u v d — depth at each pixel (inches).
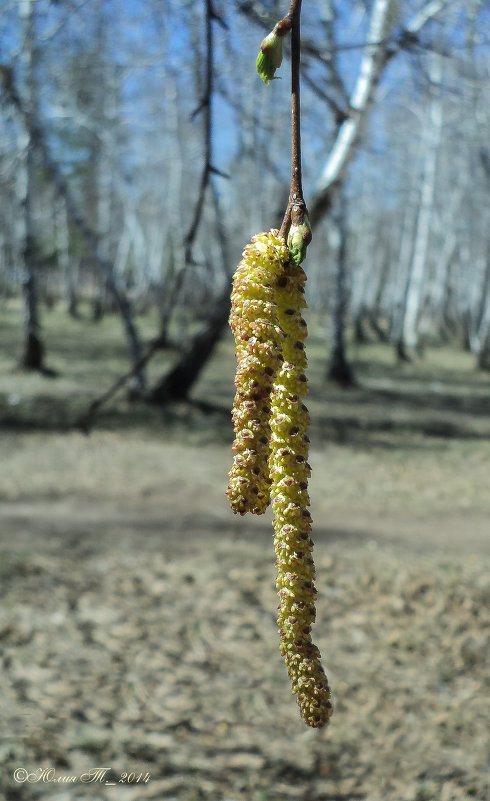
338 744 219.0
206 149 76.9
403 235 1358.3
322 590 315.6
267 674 253.3
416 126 1170.6
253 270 35.1
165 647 263.1
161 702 230.4
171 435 589.3
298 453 35.1
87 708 222.5
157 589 308.3
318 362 1165.1
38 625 267.1
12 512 395.2
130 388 686.5
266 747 214.2
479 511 446.9
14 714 213.9
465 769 208.7
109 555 342.0
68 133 780.6
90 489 443.2
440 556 363.9
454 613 301.1
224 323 684.7
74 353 1060.5
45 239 1311.5
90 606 287.4
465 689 250.8
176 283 80.8
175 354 1019.9
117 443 551.8
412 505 451.2
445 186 1483.8
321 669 35.6
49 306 1803.6
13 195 1170.6
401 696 244.7
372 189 1523.1
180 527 391.9
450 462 566.3
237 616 291.0
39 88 458.3
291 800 189.2
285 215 36.3
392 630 287.0
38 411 634.2
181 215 1236.5
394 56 265.1
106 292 1528.1
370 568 340.8
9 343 1135.0
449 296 2064.5
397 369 1222.3
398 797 194.2
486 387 1081.4
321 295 2224.4
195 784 190.5
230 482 34.2
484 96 327.3
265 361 33.8
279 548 35.5
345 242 944.3
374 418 735.7
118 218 1761.8
